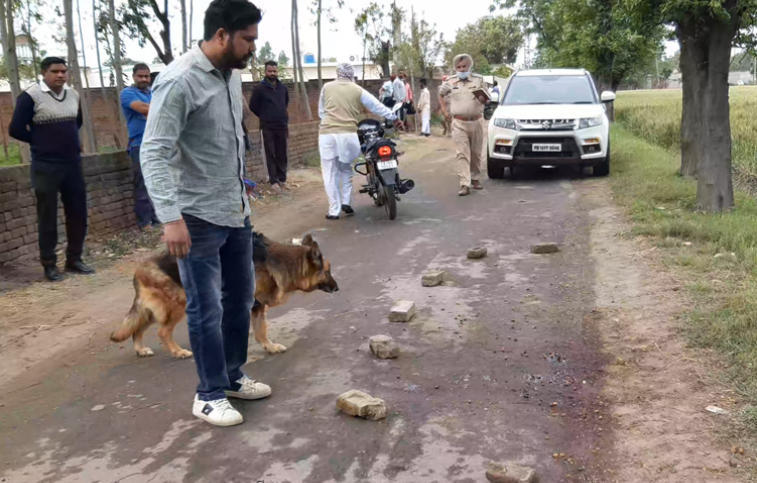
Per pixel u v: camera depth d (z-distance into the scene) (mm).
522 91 13188
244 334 3848
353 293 6000
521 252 7117
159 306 4473
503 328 4898
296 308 5648
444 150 18953
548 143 11820
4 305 5848
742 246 6000
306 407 3795
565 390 3869
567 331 4754
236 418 3602
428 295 5801
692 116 10156
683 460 3047
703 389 3666
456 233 8219
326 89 9195
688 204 8336
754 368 3748
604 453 3186
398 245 7766
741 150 14875
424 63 29531
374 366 4344
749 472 2918
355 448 3322
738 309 4539
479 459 3178
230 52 3275
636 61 26266
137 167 8484
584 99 12648
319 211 10180
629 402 3646
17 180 6961
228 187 3457
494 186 11766
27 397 4129
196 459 3279
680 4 7156
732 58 8164
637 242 6859
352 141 9219
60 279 6645
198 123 3289
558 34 35188
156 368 4500
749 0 7105
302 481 3059
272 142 11766
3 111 18609
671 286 5324
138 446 3439
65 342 5055
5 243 6871
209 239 3406
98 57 12344
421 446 3314
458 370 4219
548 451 3227
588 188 10938
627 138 17812
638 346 4340
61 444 3508
